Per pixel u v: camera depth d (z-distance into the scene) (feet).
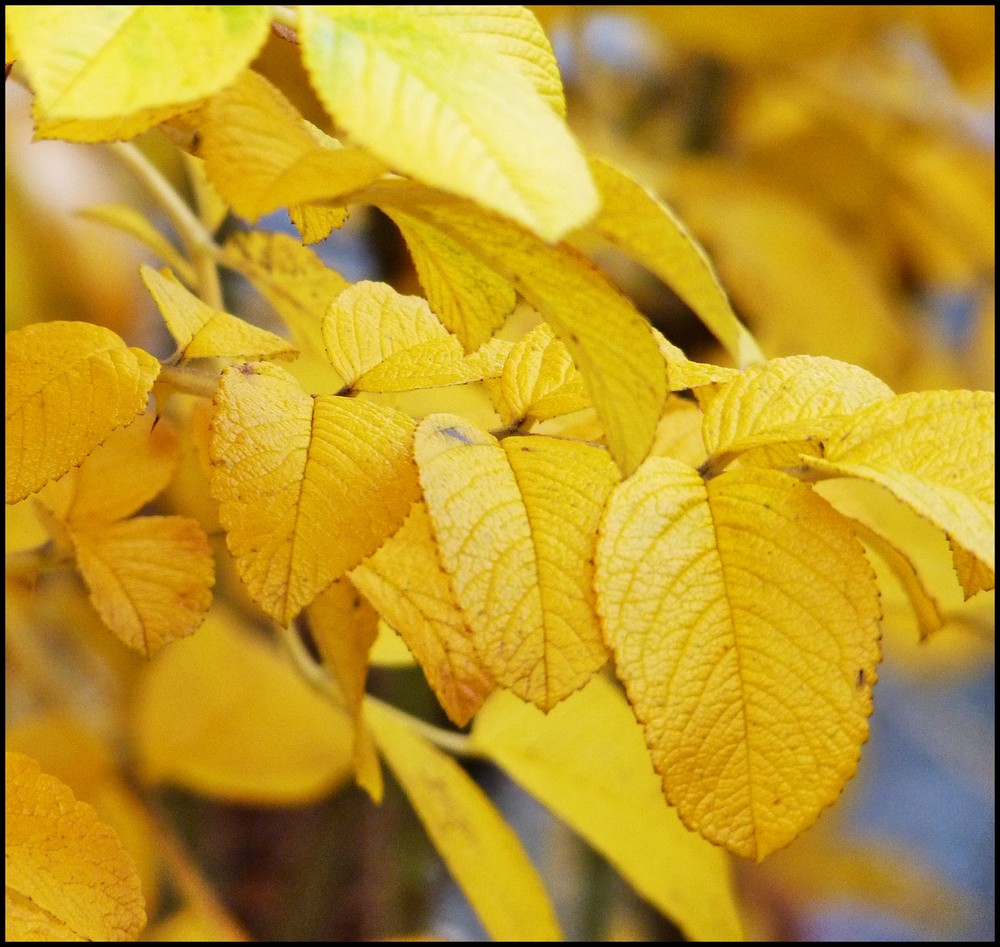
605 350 1.17
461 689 1.28
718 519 1.23
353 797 2.04
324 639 1.34
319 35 1.12
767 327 2.26
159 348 2.28
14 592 1.35
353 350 1.29
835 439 1.24
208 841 1.99
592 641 1.21
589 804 1.53
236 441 1.22
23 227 2.09
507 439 1.24
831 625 1.22
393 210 1.20
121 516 1.35
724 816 1.21
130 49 1.10
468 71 1.12
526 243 1.16
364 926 2.00
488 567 1.21
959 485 1.21
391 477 1.23
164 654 1.84
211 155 1.14
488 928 1.47
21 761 1.27
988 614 1.51
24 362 1.24
